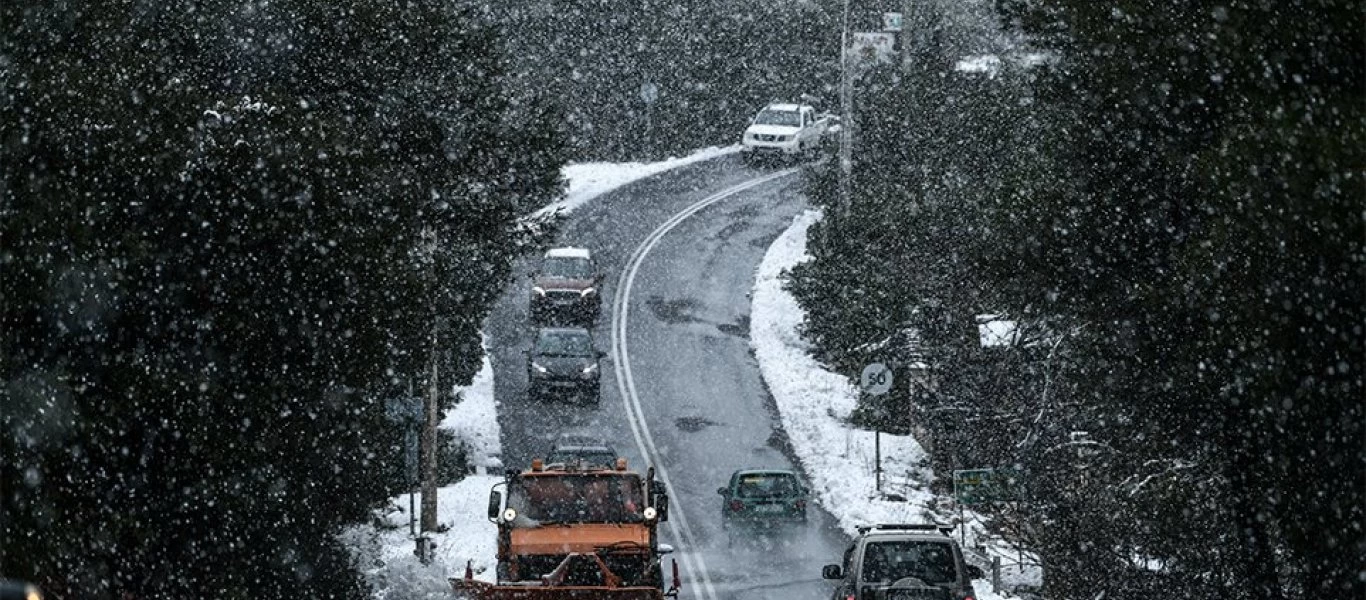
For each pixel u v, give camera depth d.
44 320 29.75
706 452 80.62
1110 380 36.62
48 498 28.72
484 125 50.69
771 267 113.12
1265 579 34.69
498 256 56.31
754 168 141.38
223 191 33.06
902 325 74.00
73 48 32.72
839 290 95.06
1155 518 37.47
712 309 104.69
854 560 40.28
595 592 40.34
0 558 27.77
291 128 35.41
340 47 44.50
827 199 108.75
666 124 144.38
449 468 74.81
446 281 48.91
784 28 148.38
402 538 61.75
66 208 29.50
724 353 96.44
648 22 141.12
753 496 65.62
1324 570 29.98
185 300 32.53
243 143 33.41
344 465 37.81
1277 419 29.31
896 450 80.88
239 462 32.84
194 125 33.19
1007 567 57.09
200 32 39.38
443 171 49.59
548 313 98.94
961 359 61.97
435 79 47.88
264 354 34.16
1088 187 38.19
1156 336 35.38
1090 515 40.56
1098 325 37.75
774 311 104.06
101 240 30.41
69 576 29.11
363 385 36.72
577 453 70.00
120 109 31.39
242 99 35.75
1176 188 37.00
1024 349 54.59
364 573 42.31
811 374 92.81
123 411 30.23
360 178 37.12
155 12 37.50
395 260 38.19
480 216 52.09
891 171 90.75
